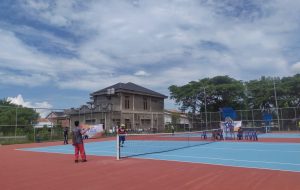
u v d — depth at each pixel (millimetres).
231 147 22797
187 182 10055
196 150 20766
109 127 51812
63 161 16438
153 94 60562
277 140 29594
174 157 16984
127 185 9805
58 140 38938
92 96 57875
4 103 71625
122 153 19844
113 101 55375
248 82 68625
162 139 35562
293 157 16156
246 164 13898
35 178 11352
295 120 46438
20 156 19562
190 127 53188
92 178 11133
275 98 59812
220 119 47812
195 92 66812
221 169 12555
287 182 9750
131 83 60094
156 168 13148
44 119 51719
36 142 36062
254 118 47781
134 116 56750
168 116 73812
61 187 9719
